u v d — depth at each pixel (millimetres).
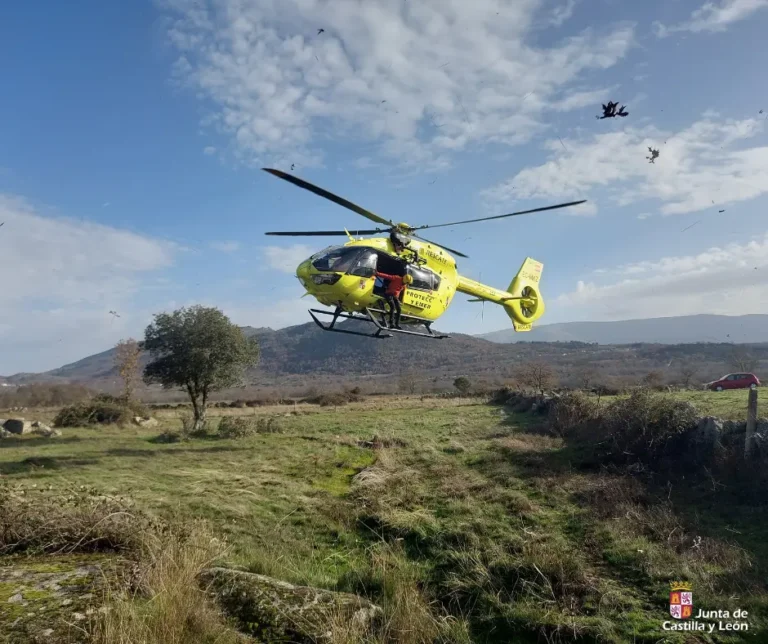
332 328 11109
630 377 45562
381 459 13547
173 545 4883
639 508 8359
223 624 3842
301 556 7332
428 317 11672
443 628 5098
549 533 7574
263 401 42000
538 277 16969
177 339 20219
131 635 3283
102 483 10898
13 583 3916
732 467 9078
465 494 9812
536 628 5262
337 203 9844
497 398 30875
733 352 45562
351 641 3799
